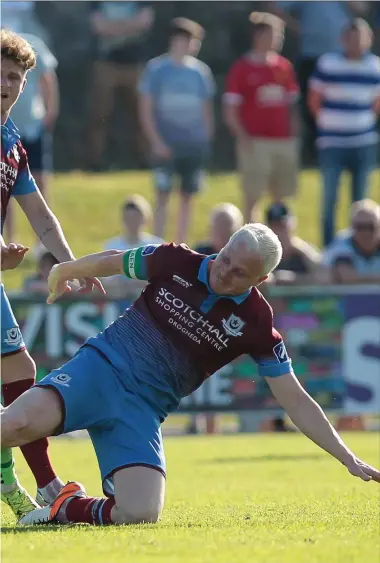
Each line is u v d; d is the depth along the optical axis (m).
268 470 28.61
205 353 18.00
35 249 56.97
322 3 61.12
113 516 17.52
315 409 18.14
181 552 14.22
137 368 17.91
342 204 65.25
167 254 17.94
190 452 33.66
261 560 13.59
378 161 71.69
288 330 40.75
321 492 23.36
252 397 40.75
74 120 80.88
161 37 80.31
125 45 80.31
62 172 78.88
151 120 54.53
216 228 39.44
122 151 81.38
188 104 54.34
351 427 41.09
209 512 19.39
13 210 56.84
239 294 17.73
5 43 18.16
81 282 19.11
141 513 17.39
